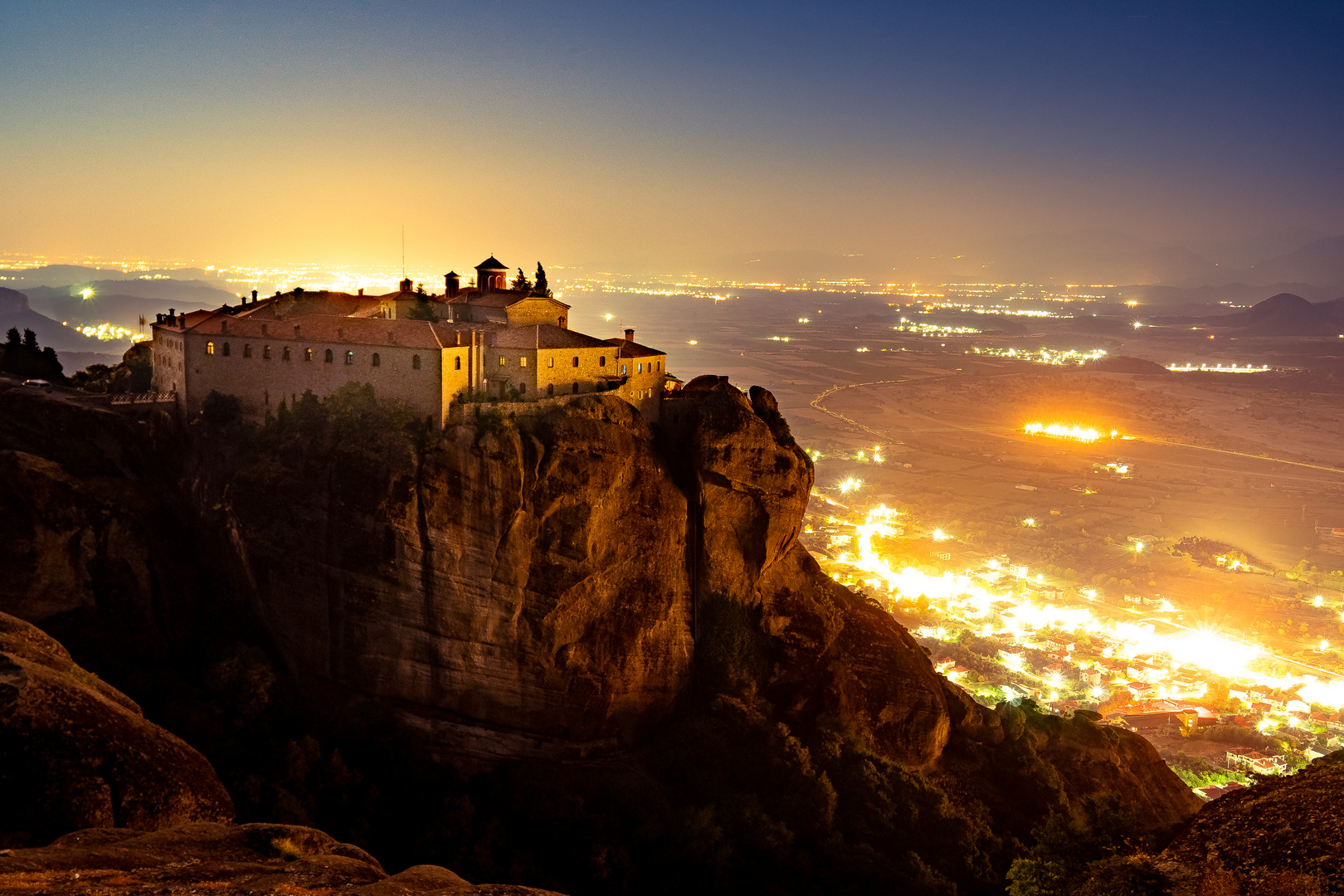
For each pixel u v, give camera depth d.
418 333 90.56
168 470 99.31
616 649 93.75
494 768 88.62
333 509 87.62
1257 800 54.66
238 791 73.62
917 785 98.19
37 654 45.41
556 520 90.25
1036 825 101.50
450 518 86.56
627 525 95.56
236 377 97.50
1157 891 51.88
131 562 91.12
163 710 80.94
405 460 86.50
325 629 88.69
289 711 86.38
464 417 90.56
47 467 92.12
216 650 90.44
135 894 29.75
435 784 85.50
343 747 85.31
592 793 88.88
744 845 86.06
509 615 88.31
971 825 96.50
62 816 36.91
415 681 88.19
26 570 88.25
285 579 89.62
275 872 34.16
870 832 91.56
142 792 38.97
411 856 78.00
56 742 38.06
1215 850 52.34
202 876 32.09
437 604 87.19
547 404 94.88
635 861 83.88
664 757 94.75
